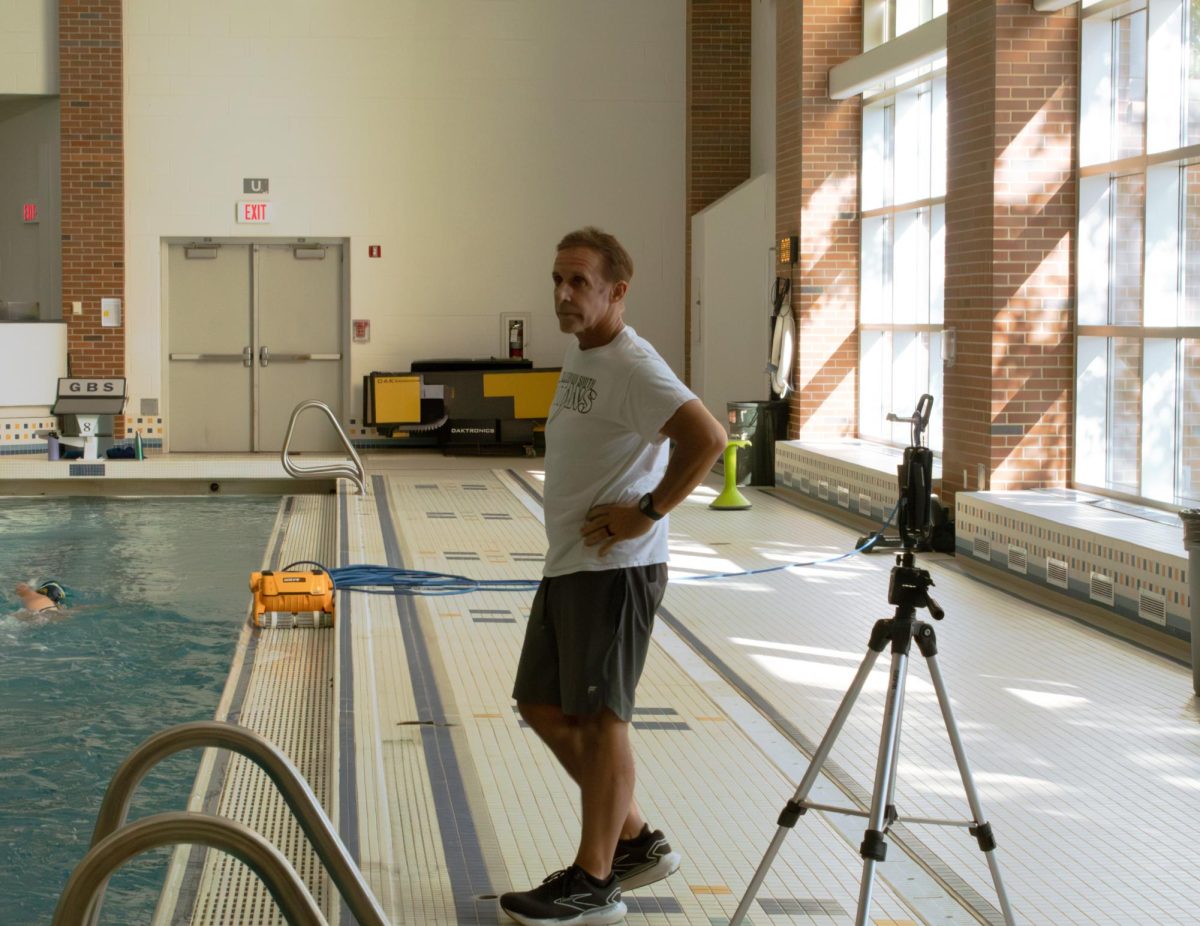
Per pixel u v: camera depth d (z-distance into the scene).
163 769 4.68
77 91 14.00
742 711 5.08
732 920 3.09
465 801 4.04
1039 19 8.11
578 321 3.11
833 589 7.40
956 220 8.75
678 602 7.06
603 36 14.98
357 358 14.84
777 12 12.12
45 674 5.97
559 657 3.18
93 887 1.80
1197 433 7.30
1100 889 3.45
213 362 14.73
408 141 14.76
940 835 3.83
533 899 3.13
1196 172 7.24
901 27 10.99
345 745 4.57
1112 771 4.40
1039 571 7.39
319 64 14.57
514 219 14.98
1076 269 8.23
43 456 13.20
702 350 13.95
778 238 12.20
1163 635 6.25
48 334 13.77
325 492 12.44
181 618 7.05
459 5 14.74
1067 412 8.32
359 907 2.05
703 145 14.84
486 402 14.31
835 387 11.73
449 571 7.91
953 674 5.63
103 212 14.10
